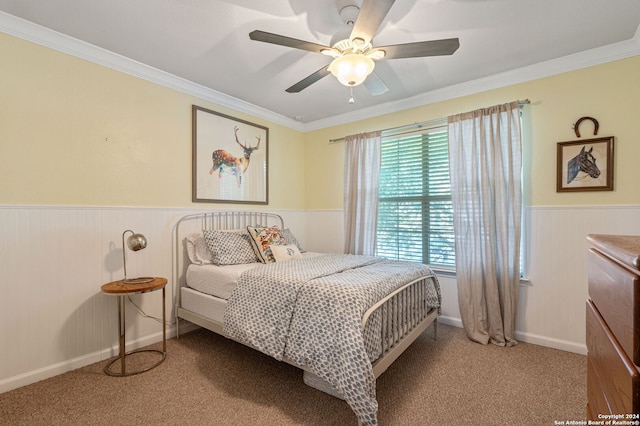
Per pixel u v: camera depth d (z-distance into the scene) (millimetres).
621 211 2227
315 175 4113
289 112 3689
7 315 1885
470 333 2646
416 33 2035
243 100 3295
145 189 2574
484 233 2633
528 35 2086
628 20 1920
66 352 2119
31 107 1989
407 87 2953
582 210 2367
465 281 2734
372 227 3387
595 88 2316
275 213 3789
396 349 1858
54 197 2084
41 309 2016
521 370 2113
